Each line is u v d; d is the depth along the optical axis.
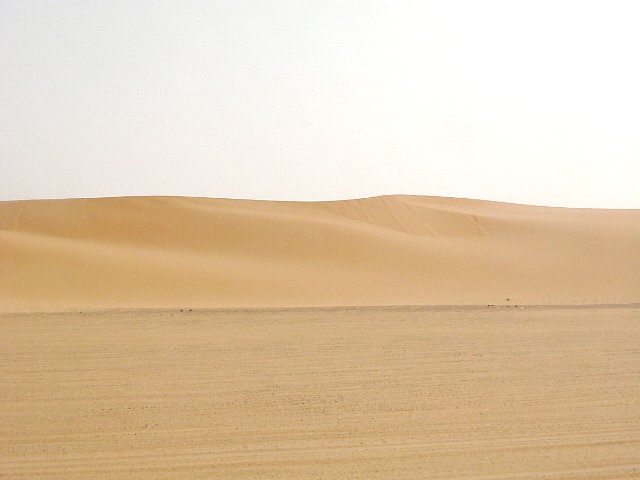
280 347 13.34
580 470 7.01
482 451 7.55
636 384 10.36
